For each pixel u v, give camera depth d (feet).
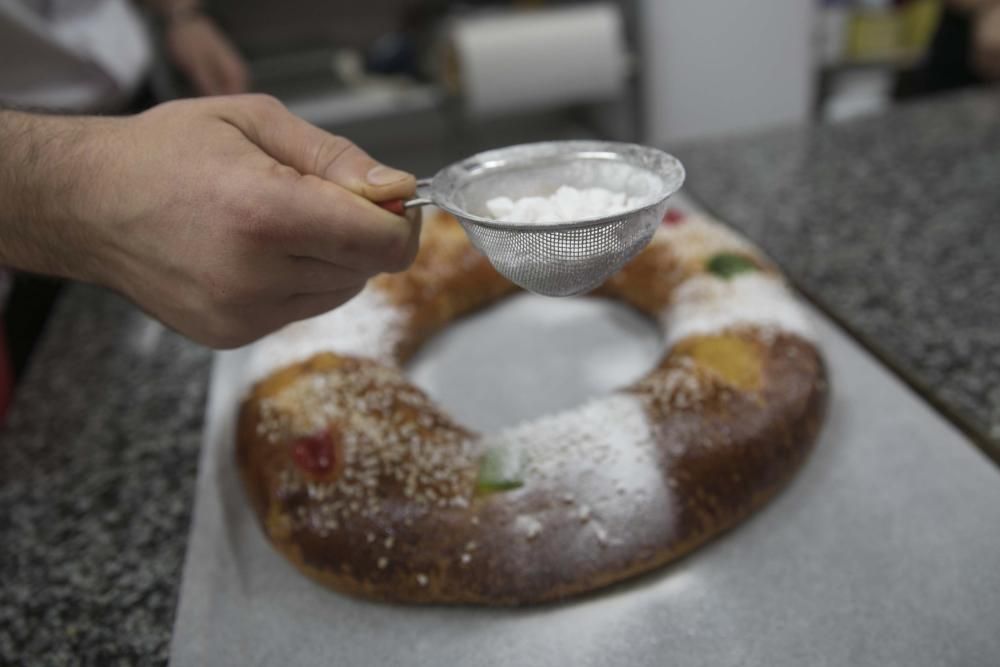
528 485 2.31
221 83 5.58
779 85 8.38
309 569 2.33
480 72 6.56
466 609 2.23
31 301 4.68
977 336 3.01
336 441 2.50
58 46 4.22
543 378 3.16
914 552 2.19
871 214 4.09
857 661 1.91
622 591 2.21
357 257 1.84
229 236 1.76
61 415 3.25
